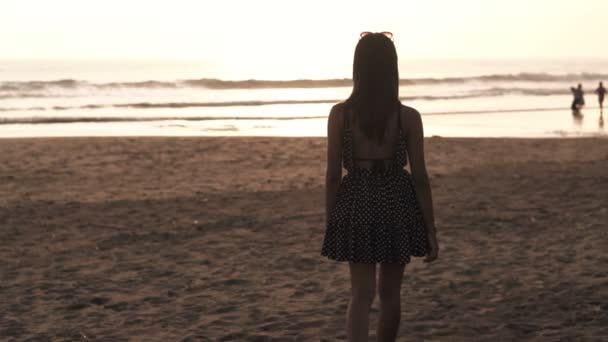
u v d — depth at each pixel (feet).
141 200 38.68
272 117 106.73
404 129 11.91
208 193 41.04
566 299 19.54
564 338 16.43
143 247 27.66
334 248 12.03
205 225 31.63
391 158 12.00
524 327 17.28
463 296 20.18
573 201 36.09
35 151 62.23
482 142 68.49
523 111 116.67
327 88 180.96
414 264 24.08
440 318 18.26
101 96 146.92
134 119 102.12
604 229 29.07
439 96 152.15
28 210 36.01
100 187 44.42
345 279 22.44
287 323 18.03
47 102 130.82
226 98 148.56
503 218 31.94
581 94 118.42
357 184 11.96
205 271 23.80
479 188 40.88
